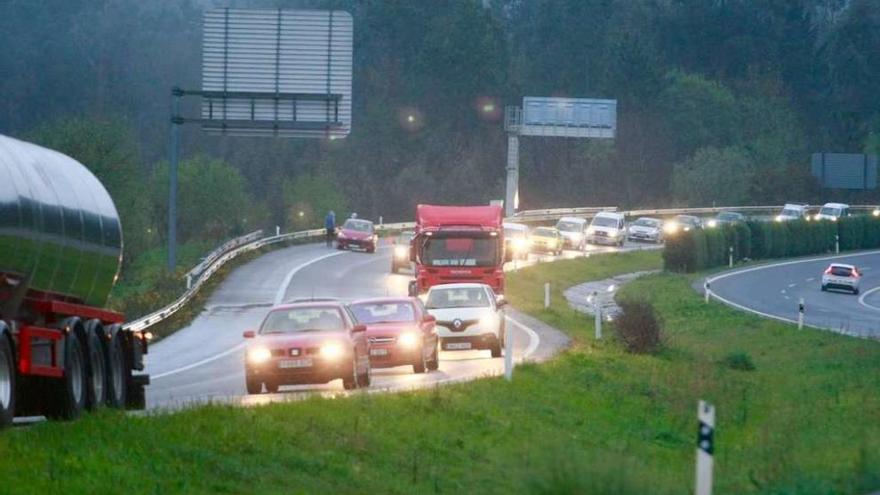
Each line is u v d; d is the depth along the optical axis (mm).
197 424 27312
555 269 123500
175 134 84062
